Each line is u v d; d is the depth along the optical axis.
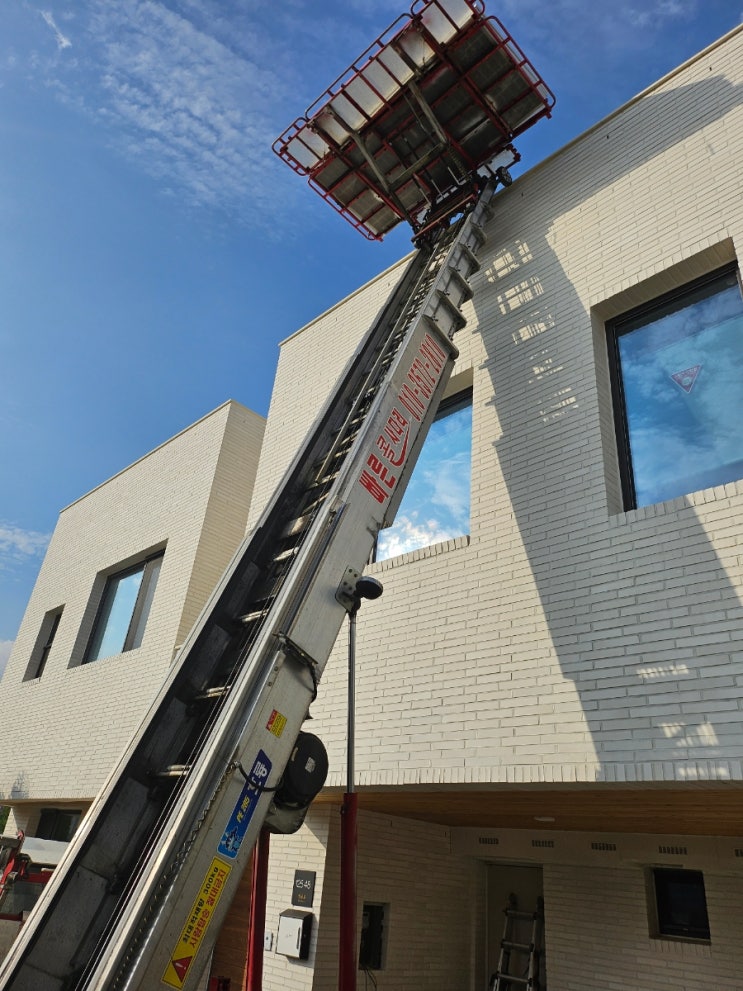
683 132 5.83
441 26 6.41
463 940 7.27
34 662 12.43
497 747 4.82
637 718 4.23
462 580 5.68
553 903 6.68
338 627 3.73
